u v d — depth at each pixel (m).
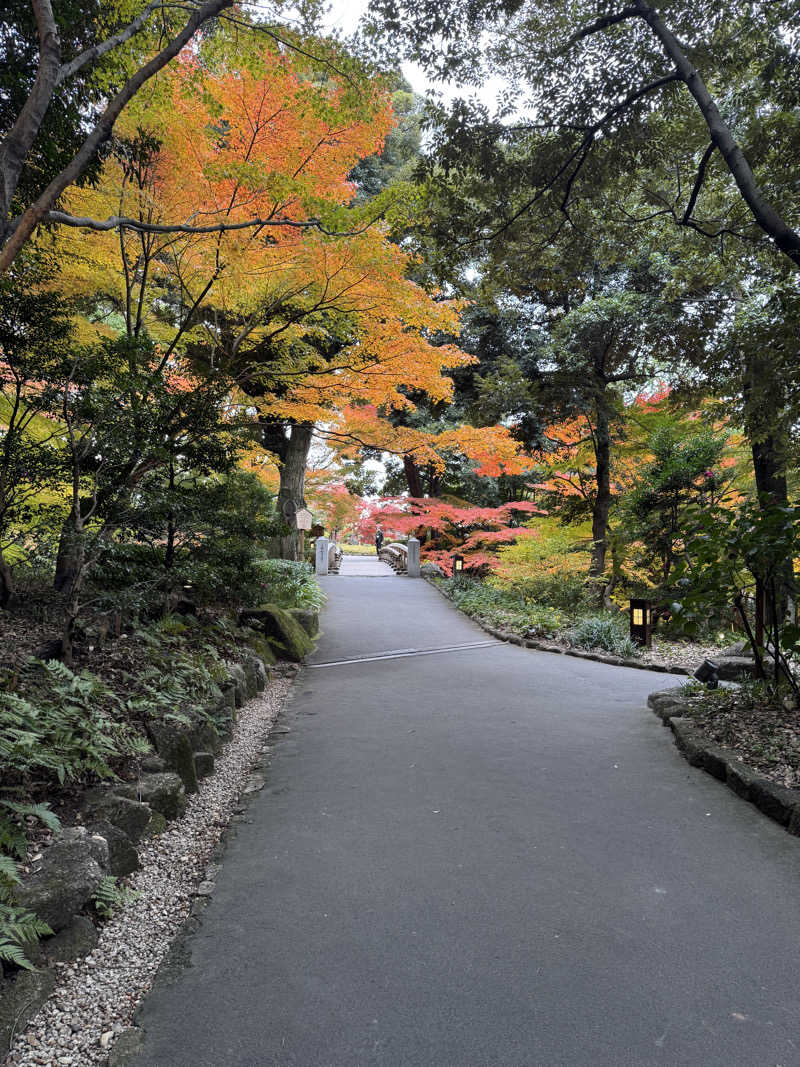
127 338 5.88
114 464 5.89
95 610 5.65
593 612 14.25
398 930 2.89
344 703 7.50
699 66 7.55
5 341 5.49
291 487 18.27
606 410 13.47
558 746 5.83
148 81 6.04
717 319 11.60
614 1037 2.22
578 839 3.88
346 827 4.04
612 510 15.25
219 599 9.29
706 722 5.96
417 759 5.42
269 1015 2.34
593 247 10.78
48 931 2.46
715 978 2.56
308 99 6.34
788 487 10.18
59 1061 2.12
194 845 3.79
